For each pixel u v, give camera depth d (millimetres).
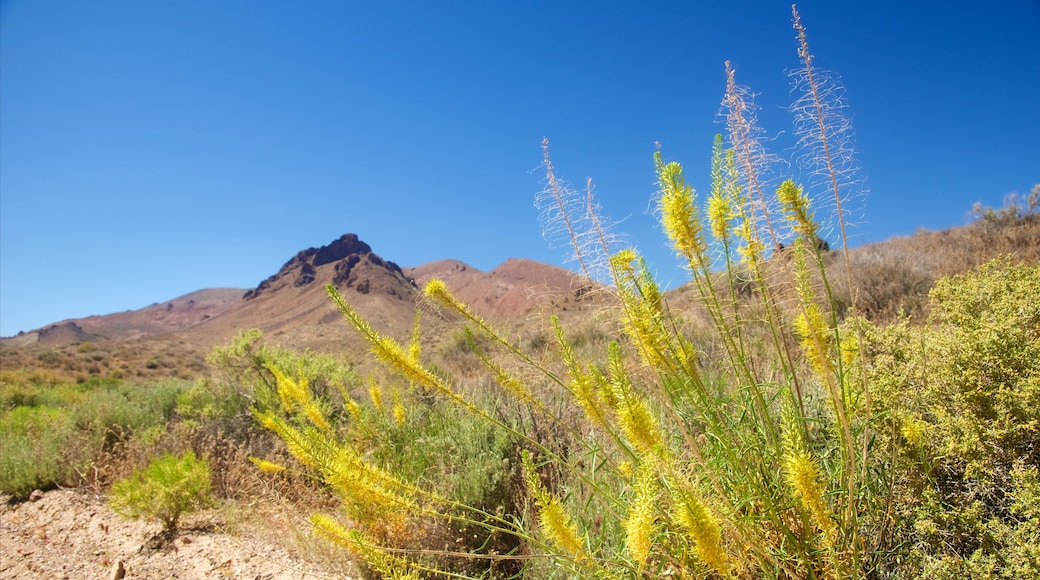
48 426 8070
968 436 2119
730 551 1984
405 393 5309
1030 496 1840
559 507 1904
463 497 3547
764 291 2039
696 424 2738
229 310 193750
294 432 2512
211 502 5027
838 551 1897
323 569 3658
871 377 2568
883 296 6977
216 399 7809
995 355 2277
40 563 4348
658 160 2041
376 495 2371
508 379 2434
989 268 3586
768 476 2094
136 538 4652
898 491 2221
